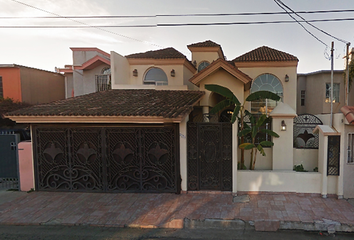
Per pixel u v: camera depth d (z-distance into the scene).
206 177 6.48
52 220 5.13
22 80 14.78
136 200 6.09
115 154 6.66
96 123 6.62
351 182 5.81
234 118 6.23
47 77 17.02
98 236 4.54
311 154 6.91
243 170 6.47
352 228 4.54
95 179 6.76
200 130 6.43
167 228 4.82
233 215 5.07
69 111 6.56
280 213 5.11
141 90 10.75
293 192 6.21
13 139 7.26
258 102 12.12
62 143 6.82
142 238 4.45
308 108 16.23
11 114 6.46
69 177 6.84
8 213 5.50
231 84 9.78
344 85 13.90
